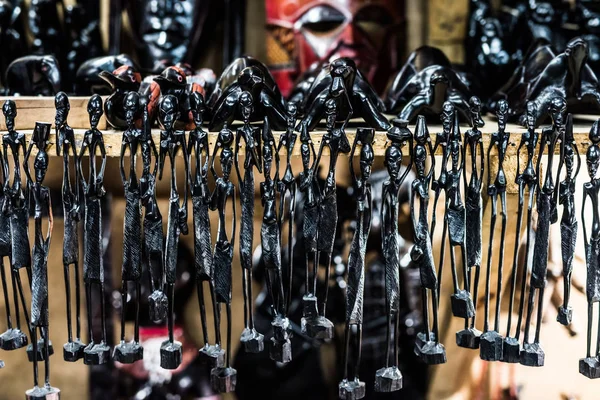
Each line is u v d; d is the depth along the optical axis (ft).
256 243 3.43
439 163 3.22
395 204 2.16
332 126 2.14
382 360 3.19
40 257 2.23
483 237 3.02
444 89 2.42
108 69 2.67
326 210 2.19
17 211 2.25
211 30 3.55
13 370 3.48
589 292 2.22
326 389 3.28
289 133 2.17
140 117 2.26
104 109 2.31
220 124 2.24
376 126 2.25
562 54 2.47
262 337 2.24
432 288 2.19
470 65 3.32
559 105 2.10
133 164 2.19
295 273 3.22
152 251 2.21
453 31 3.60
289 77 3.31
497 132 2.20
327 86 2.32
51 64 2.75
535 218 3.09
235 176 3.38
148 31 3.32
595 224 2.20
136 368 3.40
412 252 2.18
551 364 3.28
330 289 3.17
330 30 3.27
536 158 2.26
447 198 2.20
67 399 3.45
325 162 3.28
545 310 3.22
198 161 2.19
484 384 3.35
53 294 3.43
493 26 3.25
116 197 3.42
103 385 3.44
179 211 2.20
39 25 3.26
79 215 2.25
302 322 2.22
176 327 3.41
